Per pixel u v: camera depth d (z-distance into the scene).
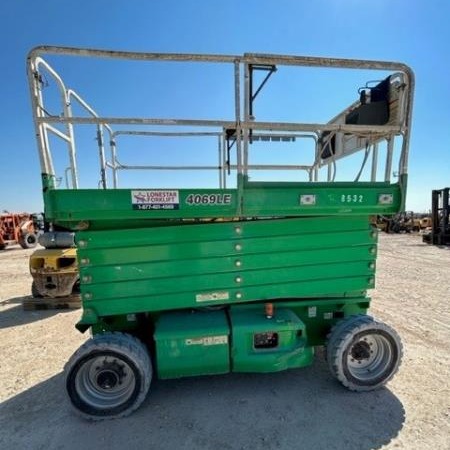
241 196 2.86
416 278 8.26
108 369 2.82
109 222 2.89
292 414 2.82
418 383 3.28
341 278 3.14
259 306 3.28
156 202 2.78
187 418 2.79
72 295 6.07
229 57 2.71
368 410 2.85
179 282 2.95
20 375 3.62
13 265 11.35
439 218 16.73
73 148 3.70
